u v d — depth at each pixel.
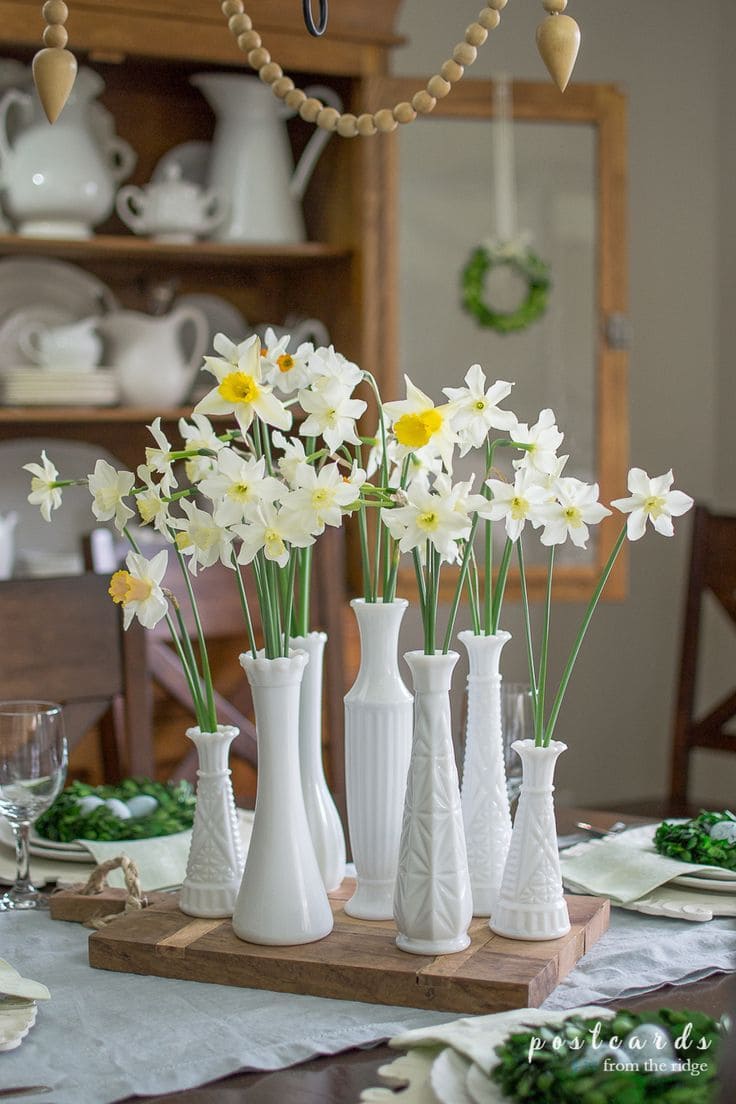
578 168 2.87
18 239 2.55
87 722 1.91
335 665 2.29
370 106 2.71
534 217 2.85
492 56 3.35
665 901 1.27
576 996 1.06
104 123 2.71
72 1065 0.95
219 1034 1.00
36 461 2.81
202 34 2.57
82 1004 1.07
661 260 3.58
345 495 1.07
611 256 2.89
